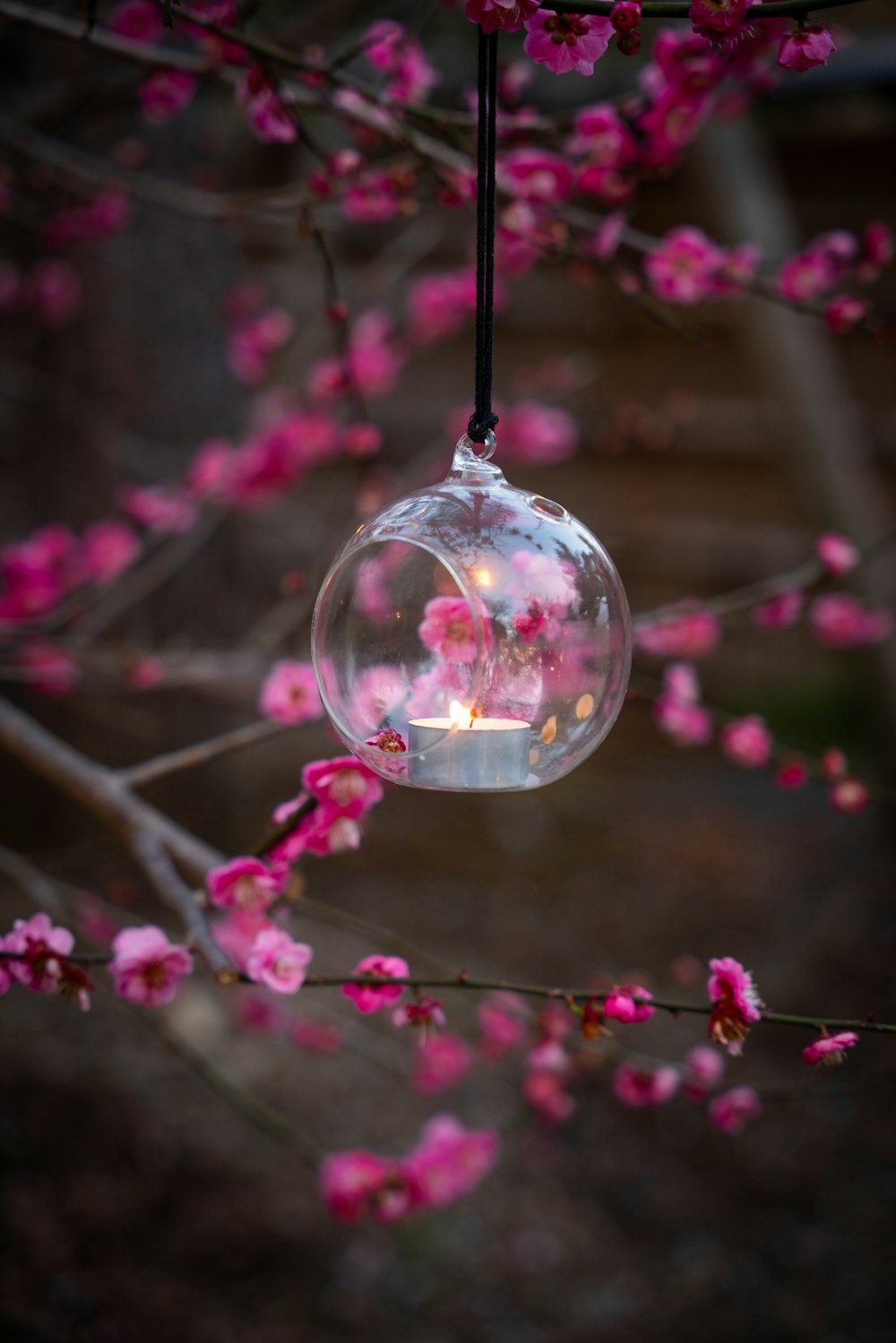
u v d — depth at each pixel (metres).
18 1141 3.53
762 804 6.62
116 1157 3.55
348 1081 4.04
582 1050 2.23
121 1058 4.03
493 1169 3.72
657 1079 2.16
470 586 1.22
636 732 7.96
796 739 6.89
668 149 2.19
